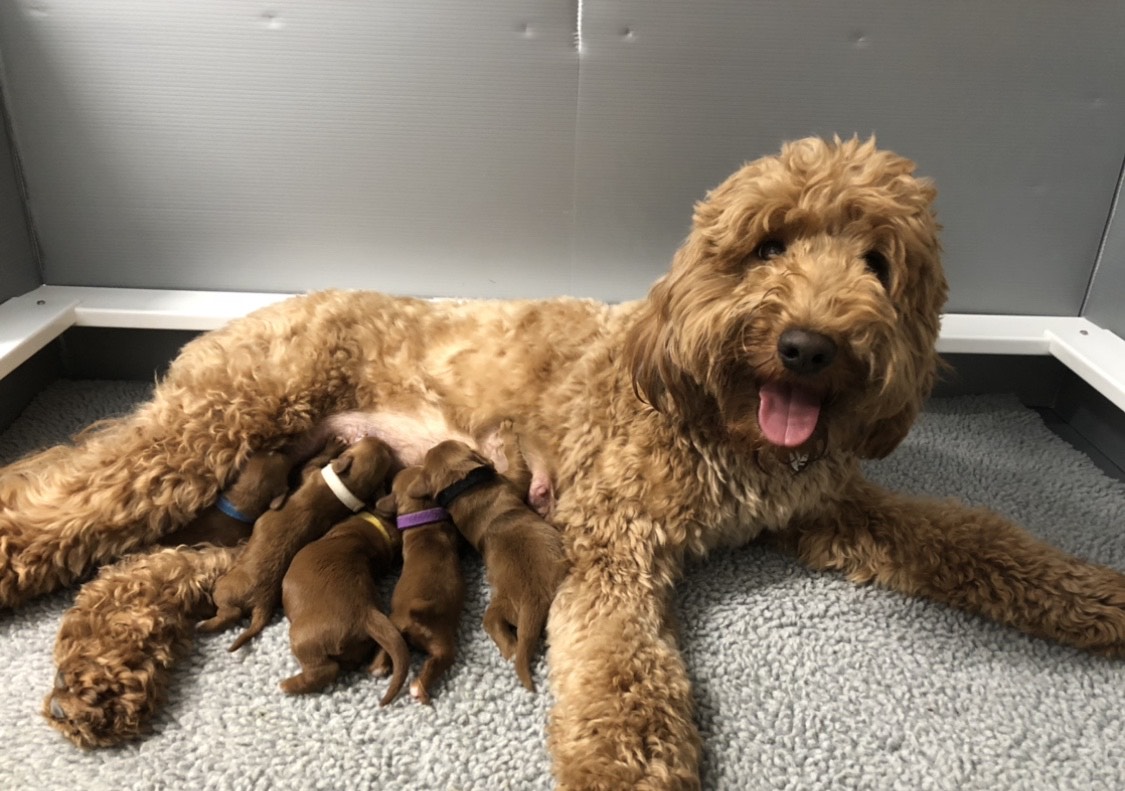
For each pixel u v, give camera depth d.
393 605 0.61
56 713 0.54
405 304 0.78
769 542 0.74
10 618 0.63
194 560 0.65
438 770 0.53
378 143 0.90
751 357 0.54
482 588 0.69
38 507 0.64
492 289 0.98
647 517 0.63
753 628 0.64
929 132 0.90
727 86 0.87
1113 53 0.86
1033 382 1.03
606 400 0.67
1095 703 0.59
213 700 0.57
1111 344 0.91
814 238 0.55
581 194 0.93
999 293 0.98
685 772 0.50
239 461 0.68
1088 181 0.92
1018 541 0.67
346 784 0.52
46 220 0.94
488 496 0.66
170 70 0.87
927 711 0.58
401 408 0.75
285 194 0.93
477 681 0.59
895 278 0.54
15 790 0.51
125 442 0.68
